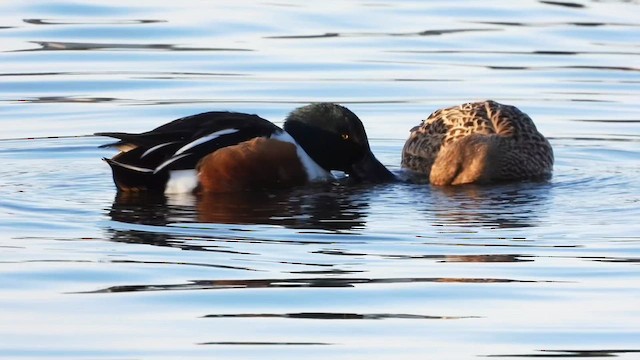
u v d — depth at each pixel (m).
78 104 18.80
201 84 19.75
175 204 14.26
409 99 19.20
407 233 13.12
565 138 17.59
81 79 19.95
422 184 15.73
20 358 9.88
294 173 15.16
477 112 16.86
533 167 16.05
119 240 12.73
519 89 19.67
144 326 10.53
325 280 11.60
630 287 11.47
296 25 23.30
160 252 12.37
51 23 23.17
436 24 23.45
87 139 17.28
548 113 18.66
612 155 16.94
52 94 19.23
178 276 11.66
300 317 10.73
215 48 21.73
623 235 13.02
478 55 21.47
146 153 14.62
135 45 21.83
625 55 21.41
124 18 23.56
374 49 21.75
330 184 15.47
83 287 11.38
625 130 17.89
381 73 20.42
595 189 15.24
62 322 10.59
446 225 13.45
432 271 11.88
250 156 14.88
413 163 16.81
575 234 13.08
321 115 15.89
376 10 24.50
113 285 11.43
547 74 20.41
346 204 14.42
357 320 10.70
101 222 13.40
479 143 15.95
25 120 18.05
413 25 23.36
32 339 10.24
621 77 20.23
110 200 14.41
